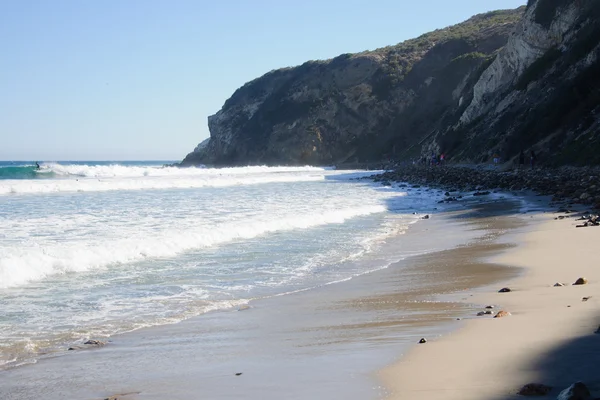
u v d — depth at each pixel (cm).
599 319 630
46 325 796
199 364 612
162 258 1330
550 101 4419
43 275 1123
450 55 10988
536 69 5275
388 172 6366
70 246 1369
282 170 8494
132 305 912
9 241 1492
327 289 1028
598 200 2045
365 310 839
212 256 1363
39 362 639
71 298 952
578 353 518
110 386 549
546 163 3800
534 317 675
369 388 482
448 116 8588
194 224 1856
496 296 847
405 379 496
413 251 1438
